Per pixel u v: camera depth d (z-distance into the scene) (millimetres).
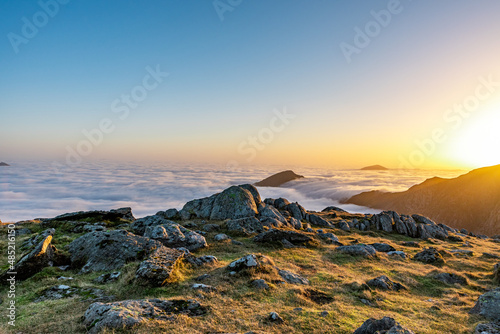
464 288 22234
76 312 13977
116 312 12320
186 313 13617
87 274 21453
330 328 12789
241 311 14305
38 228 37094
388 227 57938
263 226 41438
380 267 27438
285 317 13883
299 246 33875
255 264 20844
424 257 32531
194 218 46500
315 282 20797
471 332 12797
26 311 14477
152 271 18172
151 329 11773
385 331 10938
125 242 24906
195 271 21016
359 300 17516
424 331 12883
